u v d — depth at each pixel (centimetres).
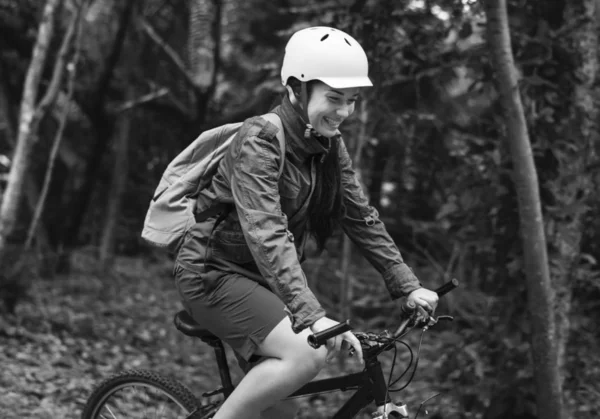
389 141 734
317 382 312
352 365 753
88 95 1133
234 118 1070
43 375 604
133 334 840
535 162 498
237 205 289
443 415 530
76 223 1213
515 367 497
